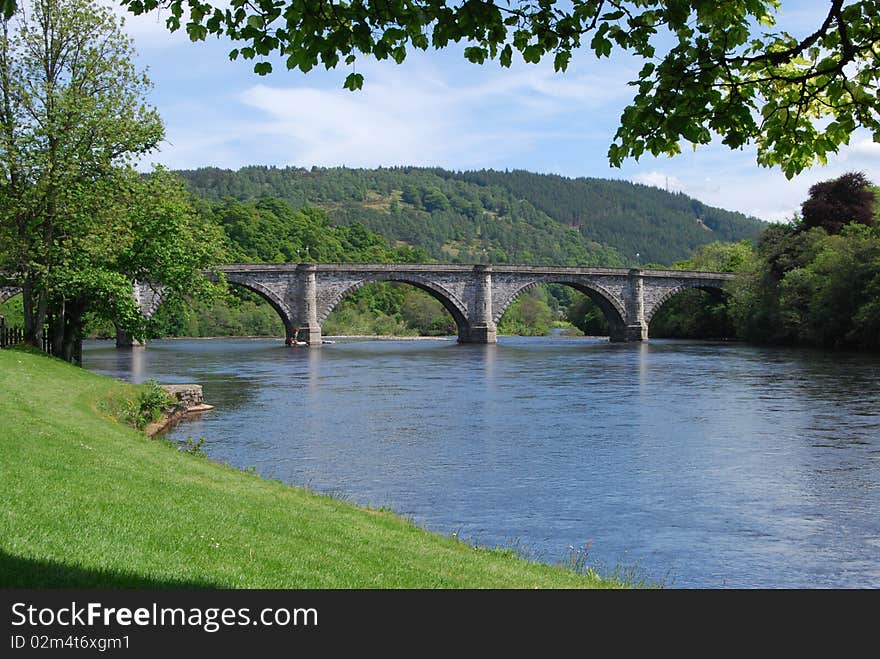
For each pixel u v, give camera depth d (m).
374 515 17.81
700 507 21.52
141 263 45.31
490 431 34.12
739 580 15.76
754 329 110.12
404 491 23.12
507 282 124.50
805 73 10.18
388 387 52.84
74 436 20.27
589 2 9.64
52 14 39.56
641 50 9.81
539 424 36.16
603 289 129.25
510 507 21.39
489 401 45.00
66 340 47.69
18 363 33.75
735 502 22.03
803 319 98.44
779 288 103.75
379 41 9.91
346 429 34.50
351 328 165.50
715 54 9.67
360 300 180.00
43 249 39.66
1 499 12.24
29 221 39.88
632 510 21.19
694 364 72.69
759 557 17.31
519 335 176.00
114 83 41.50
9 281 42.19
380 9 9.78
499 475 25.36
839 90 10.08
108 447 19.97
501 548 17.58
